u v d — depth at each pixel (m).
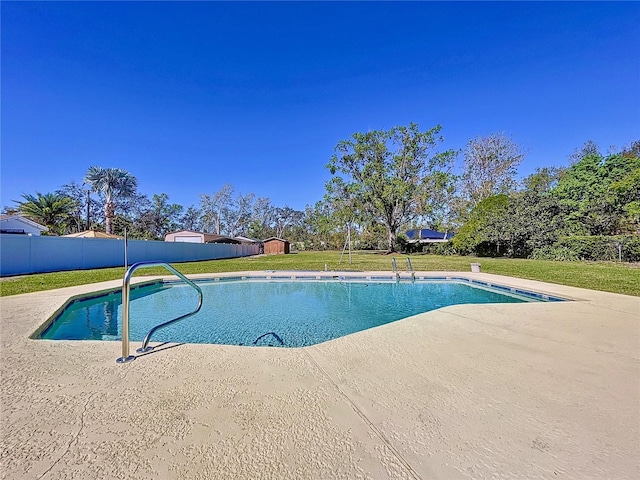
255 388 2.08
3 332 3.47
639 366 2.46
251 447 1.45
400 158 23.80
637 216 16.06
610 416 1.73
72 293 6.12
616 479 1.24
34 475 1.26
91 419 1.69
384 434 1.56
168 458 1.37
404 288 8.96
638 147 24.70
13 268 10.81
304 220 49.03
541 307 4.75
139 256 16.69
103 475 1.26
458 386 2.11
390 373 2.34
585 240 14.73
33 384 2.13
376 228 25.88
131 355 2.71
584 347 2.94
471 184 25.23
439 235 40.41
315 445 1.47
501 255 19.38
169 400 1.91
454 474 1.27
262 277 10.45
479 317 4.15
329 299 7.70
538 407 1.83
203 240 29.78
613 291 6.17
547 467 1.31
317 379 2.23
